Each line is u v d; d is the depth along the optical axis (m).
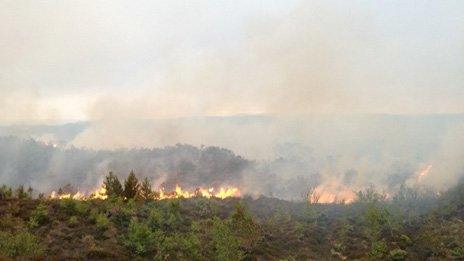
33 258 16.41
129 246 19.36
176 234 21.42
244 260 19.88
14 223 20.48
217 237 21.03
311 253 21.77
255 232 22.08
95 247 18.33
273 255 21.00
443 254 20.78
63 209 23.44
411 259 20.67
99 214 22.47
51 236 19.39
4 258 15.70
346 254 21.94
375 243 22.12
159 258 18.47
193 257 19.28
